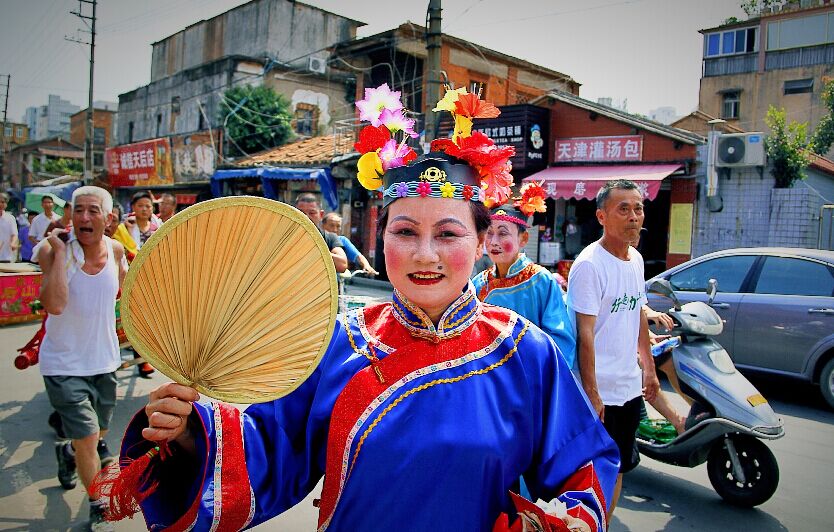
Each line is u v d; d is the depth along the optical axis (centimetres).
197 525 134
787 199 1105
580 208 1418
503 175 157
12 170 4209
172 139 2103
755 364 621
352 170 1586
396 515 133
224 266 138
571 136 1353
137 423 141
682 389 401
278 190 1838
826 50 1989
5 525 333
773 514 371
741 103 2131
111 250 351
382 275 1590
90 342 336
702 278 671
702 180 1187
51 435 471
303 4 2417
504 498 140
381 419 139
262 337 142
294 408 154
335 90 2431
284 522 358
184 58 2720
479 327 154
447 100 162
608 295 304
